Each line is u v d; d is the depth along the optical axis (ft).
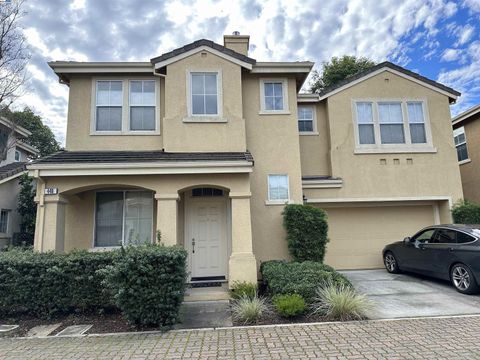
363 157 39.86
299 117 42.45
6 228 43.91
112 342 18.62
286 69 36.14
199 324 21.66
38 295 23.50
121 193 33.60
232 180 29.89
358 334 18.72
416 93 41.39
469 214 37.58
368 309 22.81
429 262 30.42
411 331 19.04
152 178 29.50
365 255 39.73
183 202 33.94
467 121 49.57
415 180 39.81
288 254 33.60
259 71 36.01
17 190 46.16
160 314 20.77
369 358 15.42
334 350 16.46
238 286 27.40
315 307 22.68
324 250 31.63
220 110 33.81
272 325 20.81
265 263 30.68
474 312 22.43
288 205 33.09
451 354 15.66
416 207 40.96
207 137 33.24
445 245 28.84
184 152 32.76
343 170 39.47
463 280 26.91
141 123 35.22
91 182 28.91
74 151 33.68
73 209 32.68
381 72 41.50
